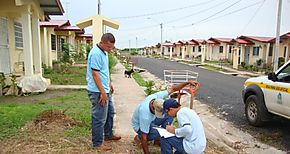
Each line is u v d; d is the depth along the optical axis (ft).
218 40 119.75
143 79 48.29
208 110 25.64
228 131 19.24
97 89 12.69
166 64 98.12
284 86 17.37
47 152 12.66
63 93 29.27
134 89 34.47
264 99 19.25
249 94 21.11
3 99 25.58
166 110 11.55
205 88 40.01
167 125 12.73
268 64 80.48
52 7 35.76
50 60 52.26
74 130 15.69
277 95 17.93
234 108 26.71
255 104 20.01
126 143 14.52
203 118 22.81
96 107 12.84
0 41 30.94
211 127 20.20
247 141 17.17
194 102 29.12
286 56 75.46
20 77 29.30
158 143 14.16
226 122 21.58
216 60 122.42
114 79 45.80
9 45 34.04
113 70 61.41
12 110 19.57
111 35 12.73
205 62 113.09
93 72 12.46
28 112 18.98
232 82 48.91
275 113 18.45
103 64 12.85
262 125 20.06
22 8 28.68
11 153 12.46
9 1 28.37
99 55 12.55
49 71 46.98
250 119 20.65
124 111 22.22
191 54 154.51
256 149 15.83
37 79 29.19
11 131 15.12
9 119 17.06
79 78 40.63
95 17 33.06
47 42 52.19
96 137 13.17
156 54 204.03
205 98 31.71
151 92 29.25
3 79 27.84
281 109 17.70
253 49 89.25
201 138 10.75
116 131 16.62
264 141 17.20
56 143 13.73
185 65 95.04
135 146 14.08
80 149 13.14
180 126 11.09
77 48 81.20
